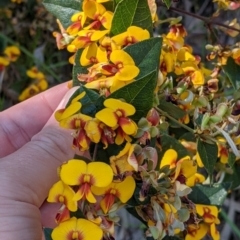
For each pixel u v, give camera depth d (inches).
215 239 5.9
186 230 5.8
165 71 5.6
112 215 4.7
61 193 4.5
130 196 4.6
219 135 5.7
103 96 4.7
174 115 5.6
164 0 5.6
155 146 5.2
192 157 5.9
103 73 4.9
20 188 5.2
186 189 4.8
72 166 4.5
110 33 5.2
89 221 4.5
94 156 4.7
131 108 4.5
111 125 4.5
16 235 5.0
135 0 5.0
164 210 4.9
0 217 5.0
